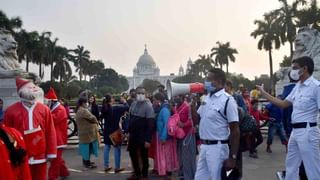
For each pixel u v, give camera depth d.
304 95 5.70
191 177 7.75
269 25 51.75
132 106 8.70
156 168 9.23
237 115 5.24
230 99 5.31
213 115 5.34
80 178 8.92
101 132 14.44
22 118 5.78
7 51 13.58
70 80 96.12
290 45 50.94
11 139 4.23
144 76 173.50
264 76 75.94
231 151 5.20
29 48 61.88
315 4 45.75
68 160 11.38
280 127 11.88
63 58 81.81
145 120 8.46
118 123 9.55
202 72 105.69
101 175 9.27
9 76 12.54
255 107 11.55
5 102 12.34
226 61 81.94
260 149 12.70
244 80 74.50
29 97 5.83
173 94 7.65
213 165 5.32
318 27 45.34
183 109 7.81
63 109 8.56
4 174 4.04
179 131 7.75
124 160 11.23
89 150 10.15
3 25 50.12
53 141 6.08
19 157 4.23
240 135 5.38
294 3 50.09
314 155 5.63
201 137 5.54
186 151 7.77
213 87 5.46
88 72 108.06
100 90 105.06
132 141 8.55
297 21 49.12
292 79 6.58
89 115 10.00
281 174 6.79
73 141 14.28
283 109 6.86
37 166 5.88
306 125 5.65
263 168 9.69
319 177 5.62
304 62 5.73
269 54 54.34
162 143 8.62
